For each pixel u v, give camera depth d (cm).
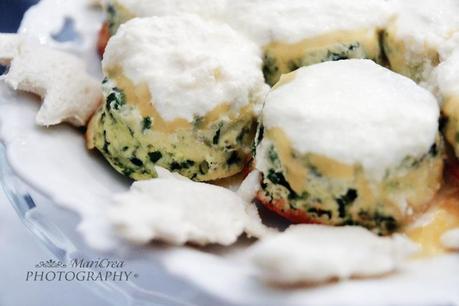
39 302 40
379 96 37
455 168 38
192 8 42
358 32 41
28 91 41
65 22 46
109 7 44
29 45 42
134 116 38
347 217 36
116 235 33
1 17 53
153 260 33
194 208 35
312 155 36
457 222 36
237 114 39
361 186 36
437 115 37
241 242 35
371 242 34
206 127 38
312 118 36
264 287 32
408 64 41
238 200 37
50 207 38
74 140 40
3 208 43
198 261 33
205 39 40
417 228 36
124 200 35
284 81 38
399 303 31
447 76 38
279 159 36
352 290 32
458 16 42
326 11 41
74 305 40
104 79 40
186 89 38
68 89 40
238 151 39
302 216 37
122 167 39
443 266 34
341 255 33
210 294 32
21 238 42
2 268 41
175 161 39
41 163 38
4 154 39
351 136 36
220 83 38
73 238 36
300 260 32
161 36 39
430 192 37
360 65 39
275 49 41
